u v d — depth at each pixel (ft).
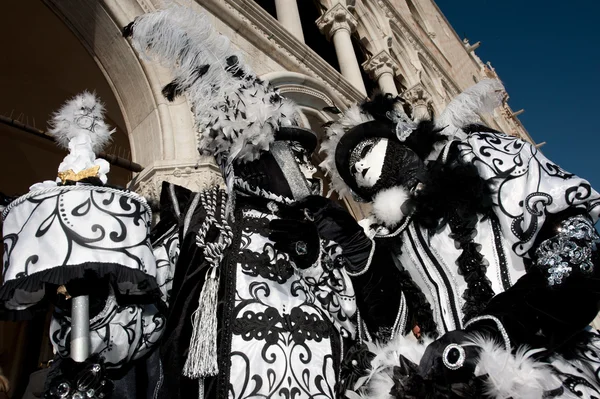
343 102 20.86
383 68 31.01
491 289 3.71
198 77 4.57
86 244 3.59
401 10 46.03
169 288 4.43
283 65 19.03
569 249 3.09
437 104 37.11
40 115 20.20
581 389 3.18
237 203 4.41
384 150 4.65
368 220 5.54
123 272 3.62
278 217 4.35
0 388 12.62
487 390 2.82
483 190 3.85
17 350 18.04
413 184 4.49
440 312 3.92
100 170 4.33
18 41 17.30
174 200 4.88
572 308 2.97
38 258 3.51
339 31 28.09
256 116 4.36
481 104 4.95
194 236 4.24
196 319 3.73
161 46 4.58
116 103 17.88
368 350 3.97
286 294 3.93
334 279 4.21
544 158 3.90
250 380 3.40
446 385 2.92
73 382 3.50
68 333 3.83
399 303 4.31
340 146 4.86
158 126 12.69
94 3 13.32
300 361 3.59
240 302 3.75
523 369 2.95
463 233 3.99
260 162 4.50
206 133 4.52
